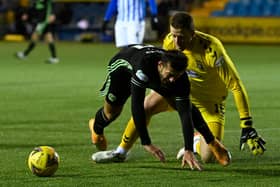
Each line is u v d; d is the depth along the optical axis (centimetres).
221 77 1162
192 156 1088
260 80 2994
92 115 1919
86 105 2134
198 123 1121
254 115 1914
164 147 1424
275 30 5503
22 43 5878
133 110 1093
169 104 1169
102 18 6122
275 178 1112
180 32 1103
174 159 1277
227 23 5612
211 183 1073
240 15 5841
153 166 1207
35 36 4194
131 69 1130
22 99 2284
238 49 5103
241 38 5588
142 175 1131
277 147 1414
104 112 1253
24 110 2017
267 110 2020
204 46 1194
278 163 1242
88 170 1172
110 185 1059
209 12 5947
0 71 3434
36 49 5244
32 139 1520
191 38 1131
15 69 3556
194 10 5988
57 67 3681
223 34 5631
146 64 1084
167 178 1107
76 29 6188
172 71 1040
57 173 1145
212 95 1259
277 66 3756
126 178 1107
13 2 6378
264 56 4481
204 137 1133
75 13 6244
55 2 6219
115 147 1438
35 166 1107
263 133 1603
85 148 1404
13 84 2781
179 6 5738
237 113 1967
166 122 1777
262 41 5550
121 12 2575
